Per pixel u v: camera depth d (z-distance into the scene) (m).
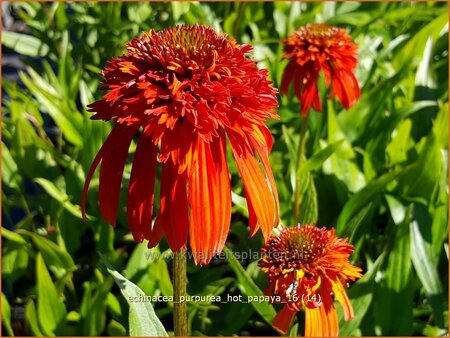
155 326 1.43
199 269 2.49
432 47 3.29
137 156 1.38
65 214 2.61
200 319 2.38
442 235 2.54
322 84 3.02
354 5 4.01
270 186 1.46
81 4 3.54
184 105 1.30
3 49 4.27
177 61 1.36
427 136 2.85
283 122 3.16
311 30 2.43
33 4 3.65
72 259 2.48
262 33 3.73
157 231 1.38
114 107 1.38
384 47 3.65
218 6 3.84
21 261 2.54
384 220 2.95
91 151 2.61
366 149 2.96
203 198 1.33
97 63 3.47
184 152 1.32
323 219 2.79
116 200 1.40
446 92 3.37
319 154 2.41
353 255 2.46
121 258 2.46
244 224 2.75
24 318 2.51
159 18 3.49
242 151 1.37
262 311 2.16
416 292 2.62
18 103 2.91
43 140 2.83
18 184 2.77
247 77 1.39
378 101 2.99
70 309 2.52
